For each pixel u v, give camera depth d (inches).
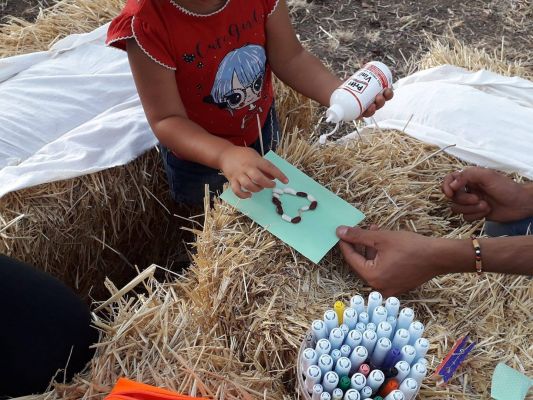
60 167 89.6
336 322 58.5
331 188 78.8
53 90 101.0
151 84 75.2
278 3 80.7
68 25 114.3
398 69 129.4
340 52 131.7
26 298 60.9
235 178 70.5
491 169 87.4
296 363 63.9
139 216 101.0
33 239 86.9
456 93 99.6
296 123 108.6
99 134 94.8
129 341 65.9
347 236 70.7
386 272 67.7
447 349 66.9
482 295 72.7
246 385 63.6
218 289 70.1
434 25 138.7
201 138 75.4
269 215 73.5
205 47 76.1
